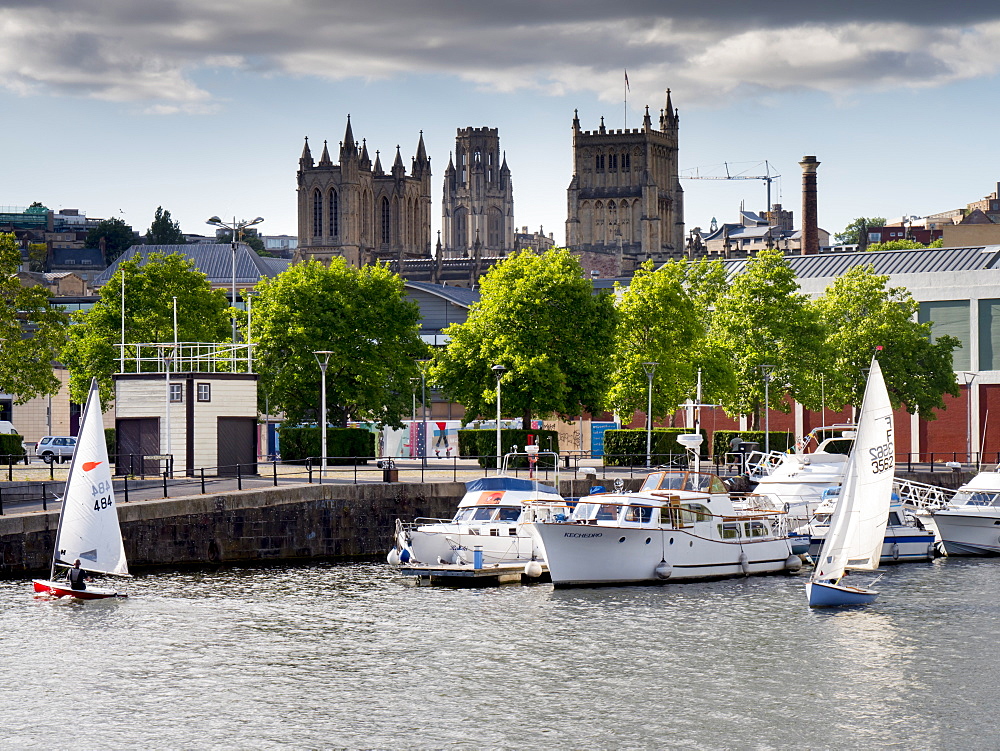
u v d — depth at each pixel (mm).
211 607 78812
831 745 54969
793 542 98875
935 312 169125
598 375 133250
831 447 149750
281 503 96750
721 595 84438
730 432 148500
